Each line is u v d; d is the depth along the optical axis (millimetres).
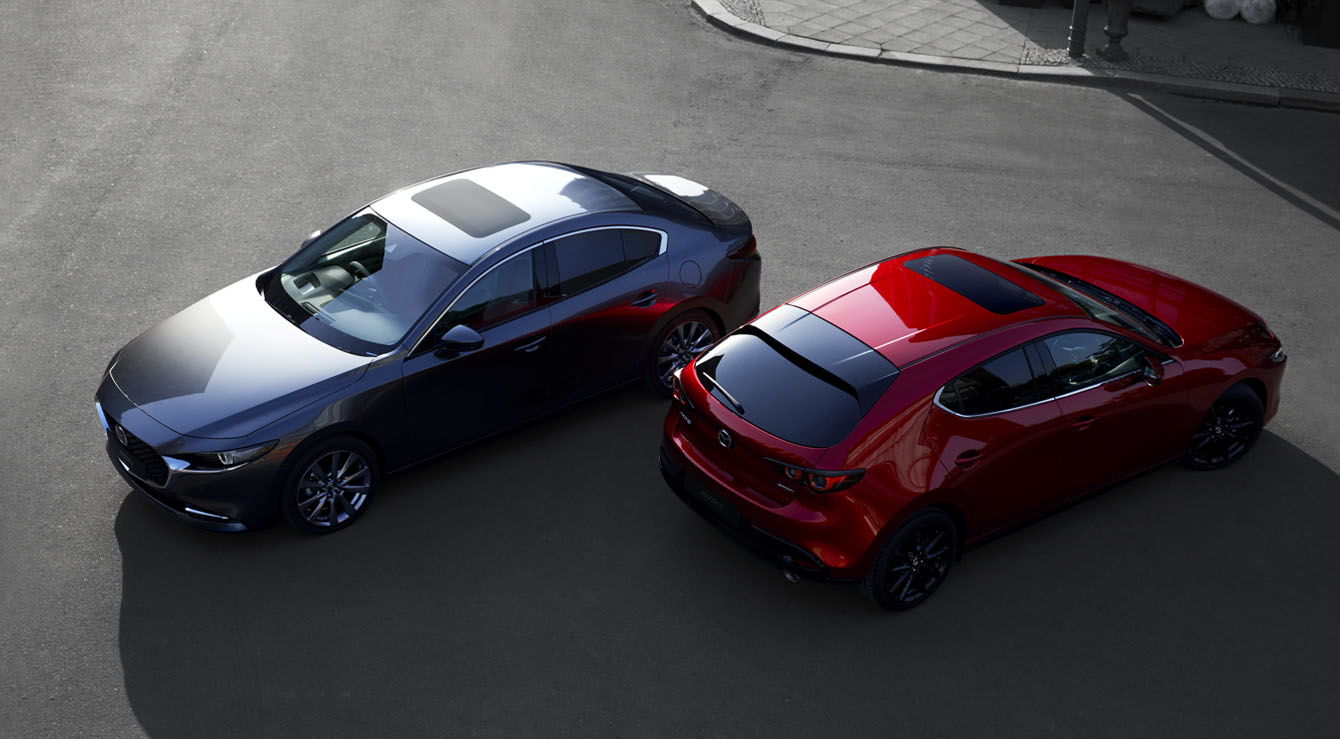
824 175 11086
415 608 5984
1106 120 12609
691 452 6180
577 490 6934
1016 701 5551
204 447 5957
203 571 6145
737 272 7852
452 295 6594
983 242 10008
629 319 7336
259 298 6988
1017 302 6340
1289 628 6047
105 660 5570
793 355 6004
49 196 10031
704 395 6059
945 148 11789
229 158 10859
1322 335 8781
